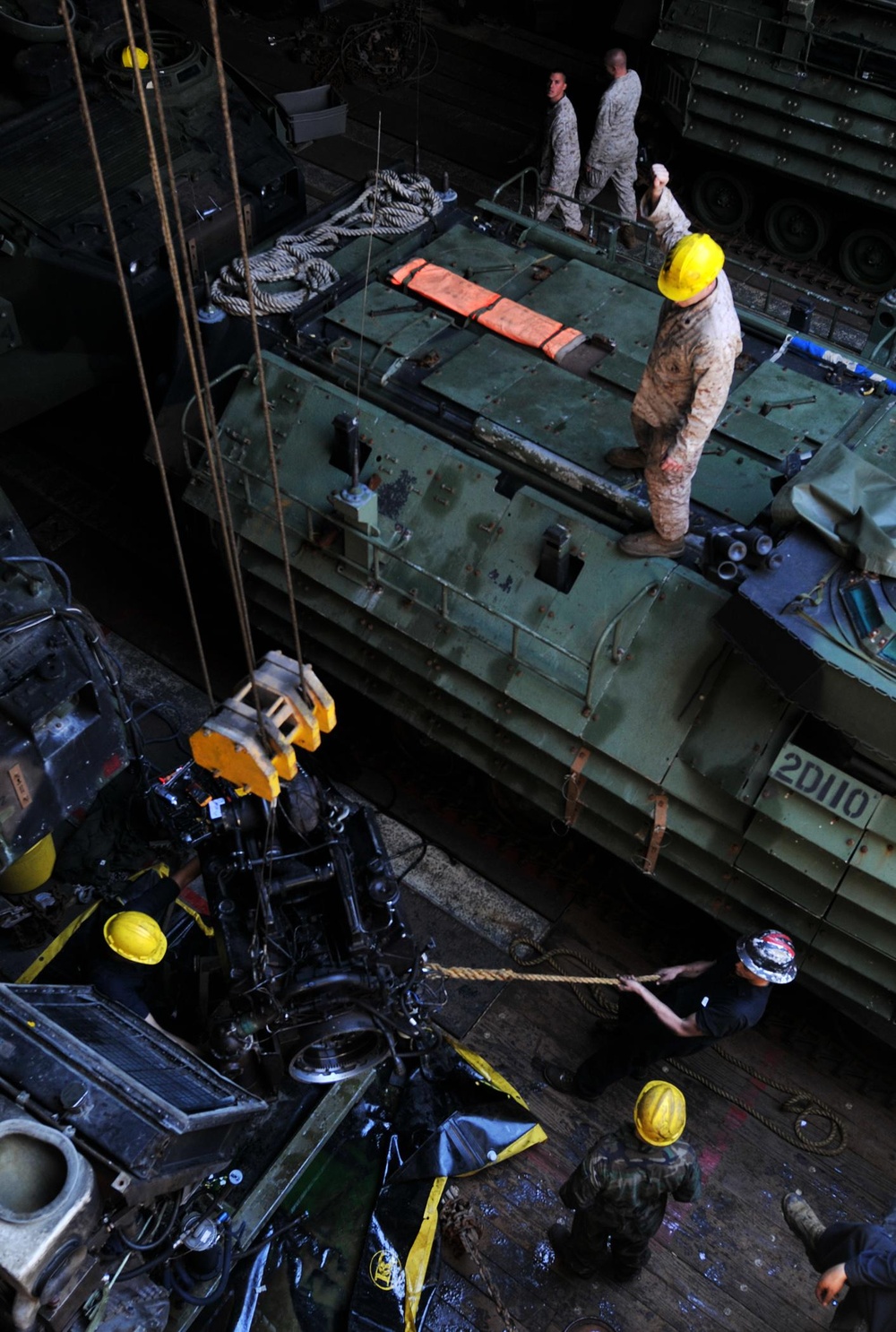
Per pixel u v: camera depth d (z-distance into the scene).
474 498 8.48
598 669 7.91
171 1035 6.69
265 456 9.11
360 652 9.20
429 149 14.48
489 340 9.26
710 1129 8.15
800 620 6.89
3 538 6.57
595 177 12.53
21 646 6.42
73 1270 4.79
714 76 12.34
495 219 10.45
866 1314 6.23
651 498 7.58
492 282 9.70
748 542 7.13
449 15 16.11
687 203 14.03
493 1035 8.49
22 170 9.94
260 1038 5.98
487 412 8.72
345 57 15.47
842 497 7.17
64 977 8.10
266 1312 7.06
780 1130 8.12
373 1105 7.79
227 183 10.23
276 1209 7.38
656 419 7.49
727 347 6.84
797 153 12.38
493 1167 7.89
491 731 8.62
